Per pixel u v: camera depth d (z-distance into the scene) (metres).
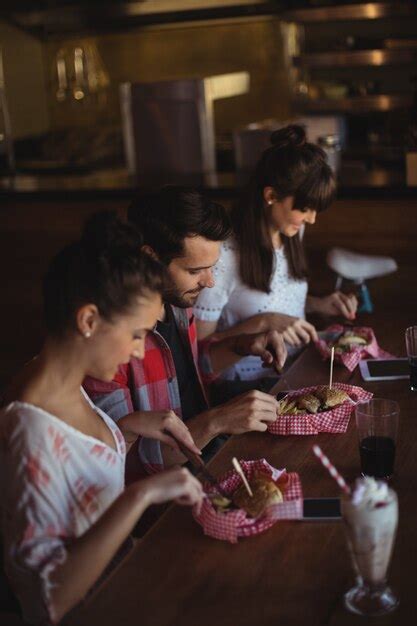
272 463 1.87
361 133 6.18
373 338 2.57
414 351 2.23
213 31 6.74
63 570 1.43
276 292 2.89
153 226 2.17
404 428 2.02
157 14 6.65
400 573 1.44
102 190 4.66
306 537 1.56
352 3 5.97
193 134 5.40
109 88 7.15
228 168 6.10
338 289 3.52
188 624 1.35
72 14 6.76
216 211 2.19
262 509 1.60
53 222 4.84
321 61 6.15
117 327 1.52
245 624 1.34
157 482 1.49
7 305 5.07
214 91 5.40
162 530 1.62
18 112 7.22
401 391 2.25
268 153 2.75
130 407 2.12
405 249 4.16
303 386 2.33
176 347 2.33
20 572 1.47
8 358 4.94
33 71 7.21
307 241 4.34
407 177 4.16
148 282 1.52
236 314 2.90
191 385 2.39
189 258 2.19
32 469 1.50
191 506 1.69
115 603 1.41
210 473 1.84
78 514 1.57
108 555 1.45
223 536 1.56
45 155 7.07
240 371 2.85
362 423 1.78
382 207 4.16
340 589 1.41
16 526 1.49
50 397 1.60
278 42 6.59
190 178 4.95
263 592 1.41
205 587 1.44
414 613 1.34
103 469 1.64
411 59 5.89
